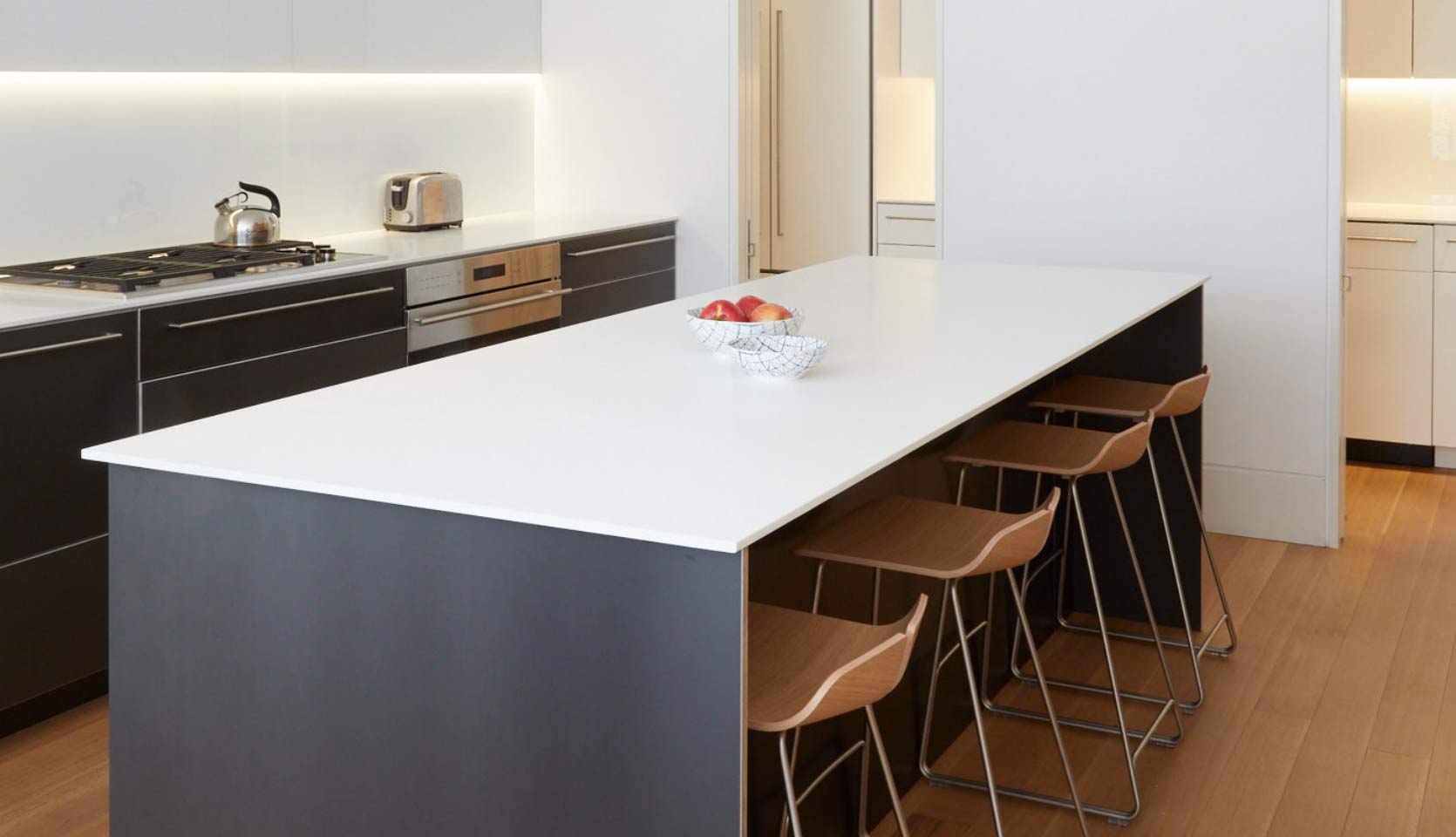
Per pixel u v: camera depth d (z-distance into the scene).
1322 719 3.49
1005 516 2.82
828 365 2.94
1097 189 5.07
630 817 1.95
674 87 5.80
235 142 4.68
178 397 3.72
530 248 5.11
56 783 3.15
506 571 1.98
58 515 3.42
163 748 2.31
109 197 4.24
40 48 3.84
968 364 2.95
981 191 5.27
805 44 8.27
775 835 2.54
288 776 2.21
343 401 2.62
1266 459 4.92
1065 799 3.08
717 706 1.87
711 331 3.01
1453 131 5.93
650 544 1.88
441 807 2.09
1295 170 4.74
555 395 2.67
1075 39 5.02
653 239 5.79
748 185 5.82
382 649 2.09
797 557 2.70
